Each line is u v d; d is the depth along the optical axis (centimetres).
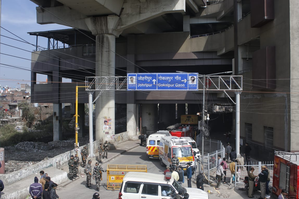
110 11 2981
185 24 4000
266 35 2325
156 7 2984
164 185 1124
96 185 1586
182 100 3825
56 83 4406
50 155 3225
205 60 3844
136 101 4034
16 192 1285
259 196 1421
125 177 1170
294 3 1952
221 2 3778
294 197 1191
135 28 3634
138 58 3972
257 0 2316
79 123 5012
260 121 2400
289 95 1944
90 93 2395
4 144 4397
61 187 1598
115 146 3150
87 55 4231
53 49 4459
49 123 6838
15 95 10700
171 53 3878
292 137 1920
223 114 6450
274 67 2161
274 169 1417
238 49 3025
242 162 1927
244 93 2805
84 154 2097
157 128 4684
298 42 1938
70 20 3312
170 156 1869
